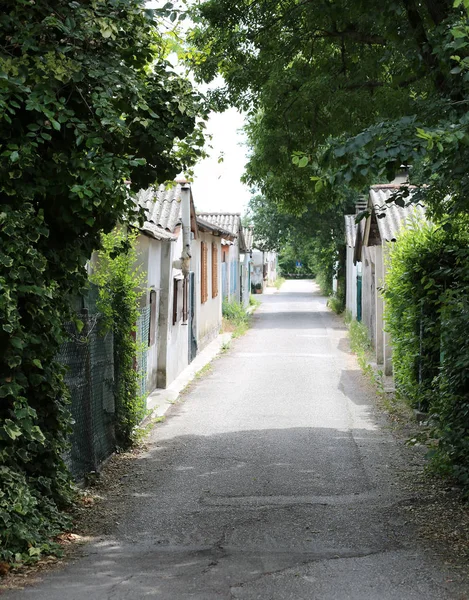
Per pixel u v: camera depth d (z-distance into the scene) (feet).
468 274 33.17
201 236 80.74
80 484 29.66
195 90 26.94
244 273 144.36
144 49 24.99
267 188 45.57
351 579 19.52
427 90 33.68
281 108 39.78
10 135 21.63
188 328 69.72
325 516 26.14
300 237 142.10
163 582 19.29
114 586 18.97
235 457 35.60
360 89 37.76
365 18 34.24
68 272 25.11
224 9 39.27
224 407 49.14
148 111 25.23
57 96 22.58
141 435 39.99
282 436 40.14
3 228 20.77
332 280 165.17
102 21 22.41
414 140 21.36
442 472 30.73
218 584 19.11
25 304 22.43
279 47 40.01
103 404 34.09
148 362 52.42
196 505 27.78
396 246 48.65
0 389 21.43
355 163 21.58
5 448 21.45
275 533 24.22
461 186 26.68
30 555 21.20
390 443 38.22
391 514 26.22
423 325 42.63
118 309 36.47
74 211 22.86
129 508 27.37
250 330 105.29
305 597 18.16
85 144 22.62
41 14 22.48
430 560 21.11
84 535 24.13
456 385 29.40
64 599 17.98
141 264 45.93
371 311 76.64
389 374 60.54
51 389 24.66
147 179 28.60
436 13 28.94
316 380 60.13
